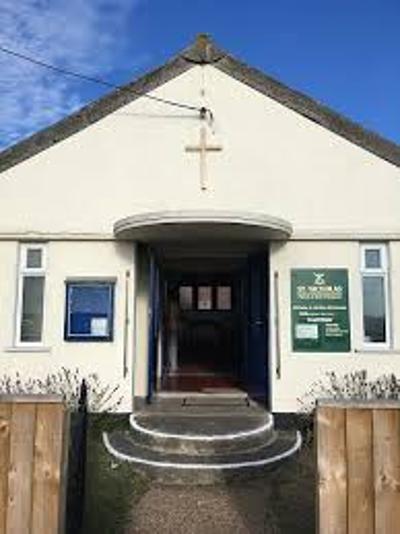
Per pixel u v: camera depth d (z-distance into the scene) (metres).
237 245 10.74
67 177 10.29
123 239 10.09
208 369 14.59
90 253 10.14
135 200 10.21
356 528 3.71
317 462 3.78
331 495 3.74
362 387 9.55
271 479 7.63
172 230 9.40
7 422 3.85
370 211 10.12
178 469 7.54
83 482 5.62
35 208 10.23
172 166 10.27
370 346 9.92
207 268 13.55
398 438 3.76
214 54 10.48
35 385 9.78
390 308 9.98
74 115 10.38
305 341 9.86
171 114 10.37
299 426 9.59
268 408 9.90
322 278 10.01
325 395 9.67
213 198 10.18
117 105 10.40
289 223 9.62
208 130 10.32
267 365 10.13
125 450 8.22
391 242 10.08
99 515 6.20
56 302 10.04
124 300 10.01
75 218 10.20
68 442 4.09
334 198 10.15
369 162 10.21
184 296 14.66
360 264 10.09
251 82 10.38
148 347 10.38
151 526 6.11
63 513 3.88
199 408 9.98
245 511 6.54
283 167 10.23
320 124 10.30
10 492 3.80
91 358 9.88
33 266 10.27
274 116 10.34
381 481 3.73
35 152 10.33
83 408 5.67
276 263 10.08
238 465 7.62
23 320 10.15
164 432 8.41
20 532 3.77
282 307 9.97
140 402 10.26
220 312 14.59
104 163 10.30
